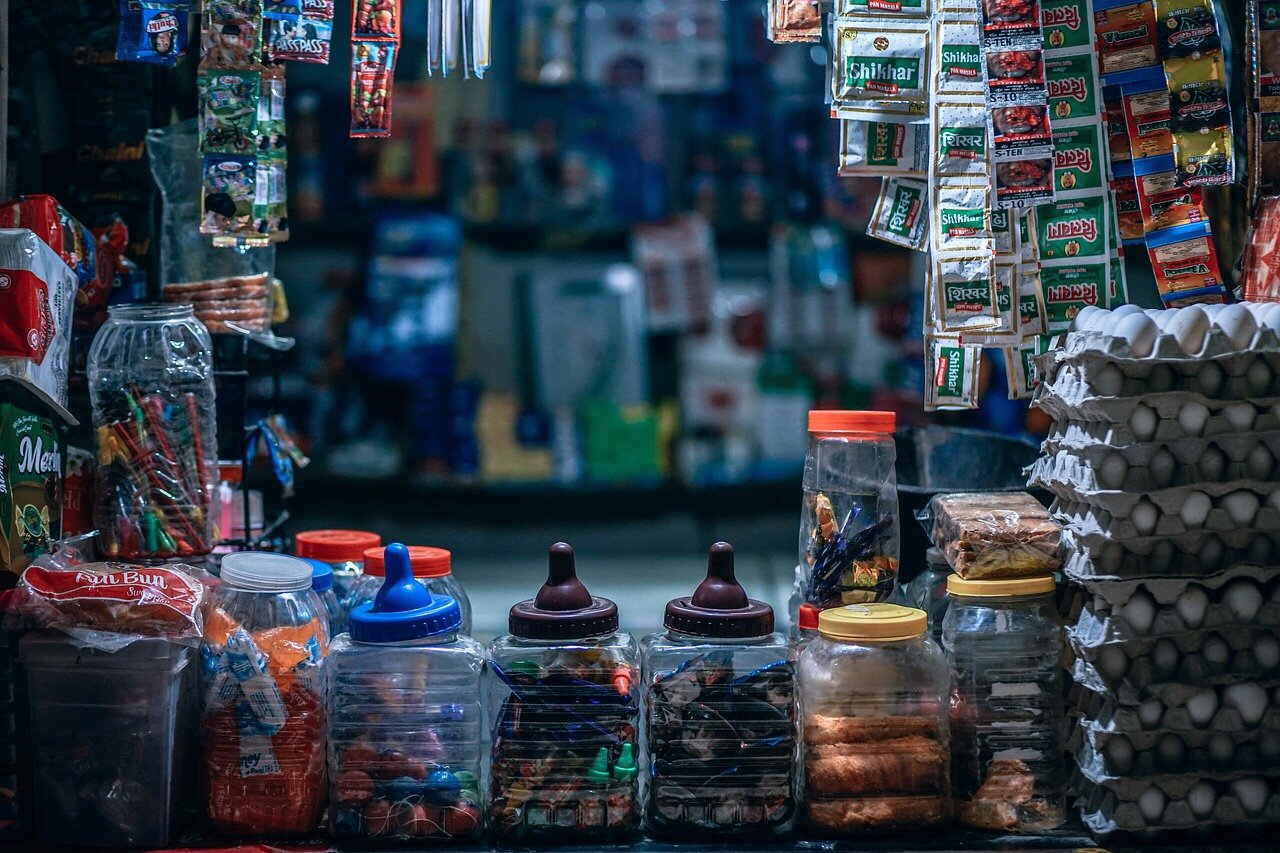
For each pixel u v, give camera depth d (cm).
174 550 177
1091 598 161
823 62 420
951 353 179
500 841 157
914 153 182
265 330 199
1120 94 182
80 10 195
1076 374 161
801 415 429
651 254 424
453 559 425
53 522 174
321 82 410
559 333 430
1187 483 155
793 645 179
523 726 155
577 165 423
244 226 182
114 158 199
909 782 158
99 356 177
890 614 159
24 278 165
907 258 422
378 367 412
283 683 158
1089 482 158
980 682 164
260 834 158
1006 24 176
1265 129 181
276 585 157
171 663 157
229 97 181
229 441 197
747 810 157
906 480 203
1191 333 153
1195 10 178
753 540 433
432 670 157
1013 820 161
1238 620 157
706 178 424
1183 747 158
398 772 155
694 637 156
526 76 413
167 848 157
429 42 179
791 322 421
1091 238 179
